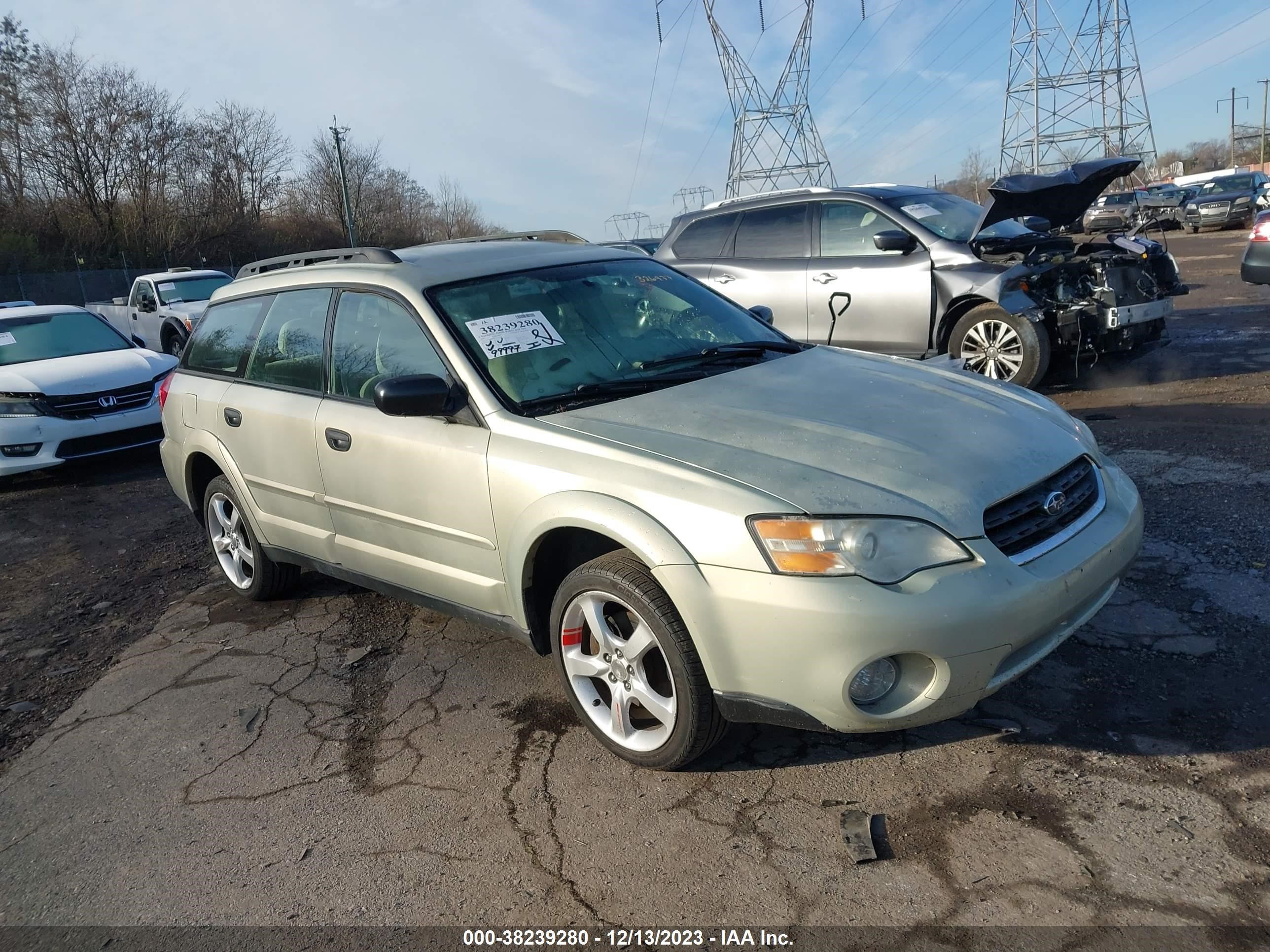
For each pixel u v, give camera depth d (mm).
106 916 2557
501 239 4867
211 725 3568
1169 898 2180
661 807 2750
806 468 2662
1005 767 2732
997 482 2666
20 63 37094
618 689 2939
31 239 36594
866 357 3883
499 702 3484
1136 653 3238
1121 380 7637
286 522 4266
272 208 50719
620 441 2924
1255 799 2463
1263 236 9945
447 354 3408
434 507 3393
